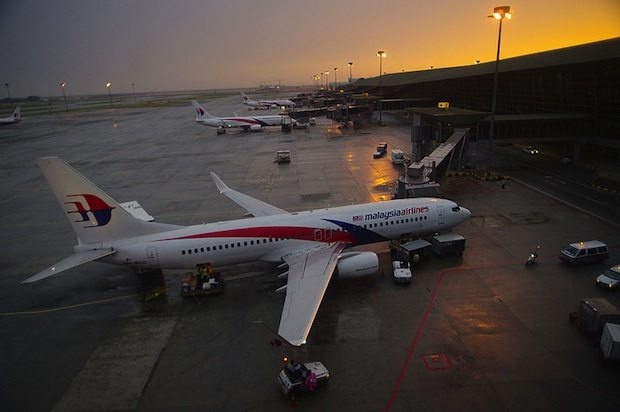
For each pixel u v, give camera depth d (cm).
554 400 2242
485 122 7519
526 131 7550
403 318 3059
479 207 5431
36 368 2700
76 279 3972
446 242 3978
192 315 3247
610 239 4309
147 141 13200
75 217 3312
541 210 5253
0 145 13200
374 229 3866
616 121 7000
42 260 4478
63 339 3012
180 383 2498
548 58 8631
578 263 3744
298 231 3609
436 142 8156
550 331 2841
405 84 18112
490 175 6844
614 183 6184
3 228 5544
